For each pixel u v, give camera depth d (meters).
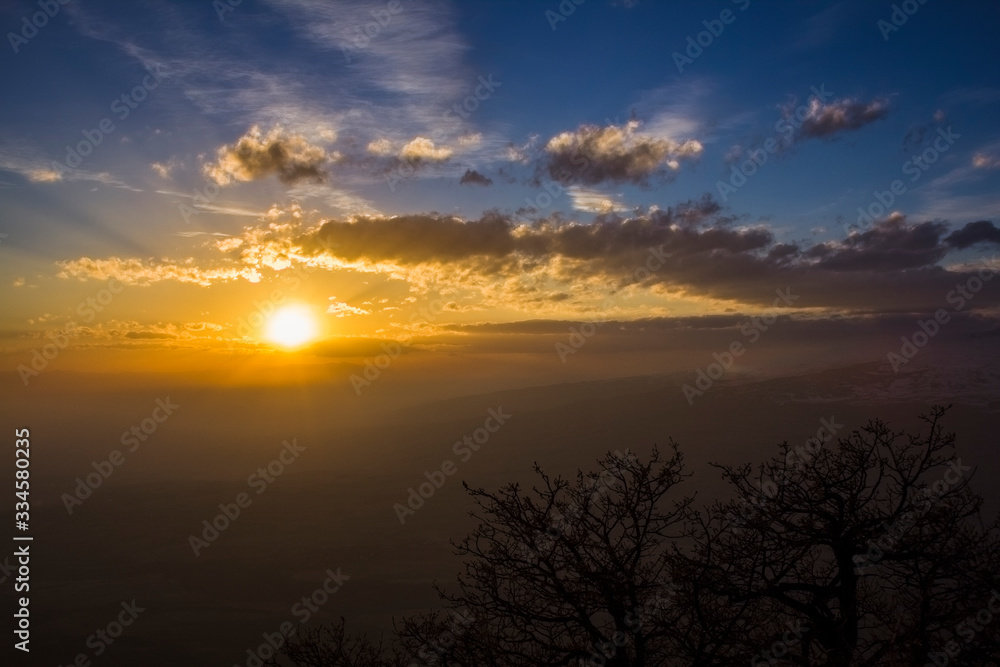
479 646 8.36
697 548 8.73
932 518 8.41
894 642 7.54
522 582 8.76
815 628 8.38
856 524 8.57
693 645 7.97
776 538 8.66
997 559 7.98
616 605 8.17
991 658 7.49
